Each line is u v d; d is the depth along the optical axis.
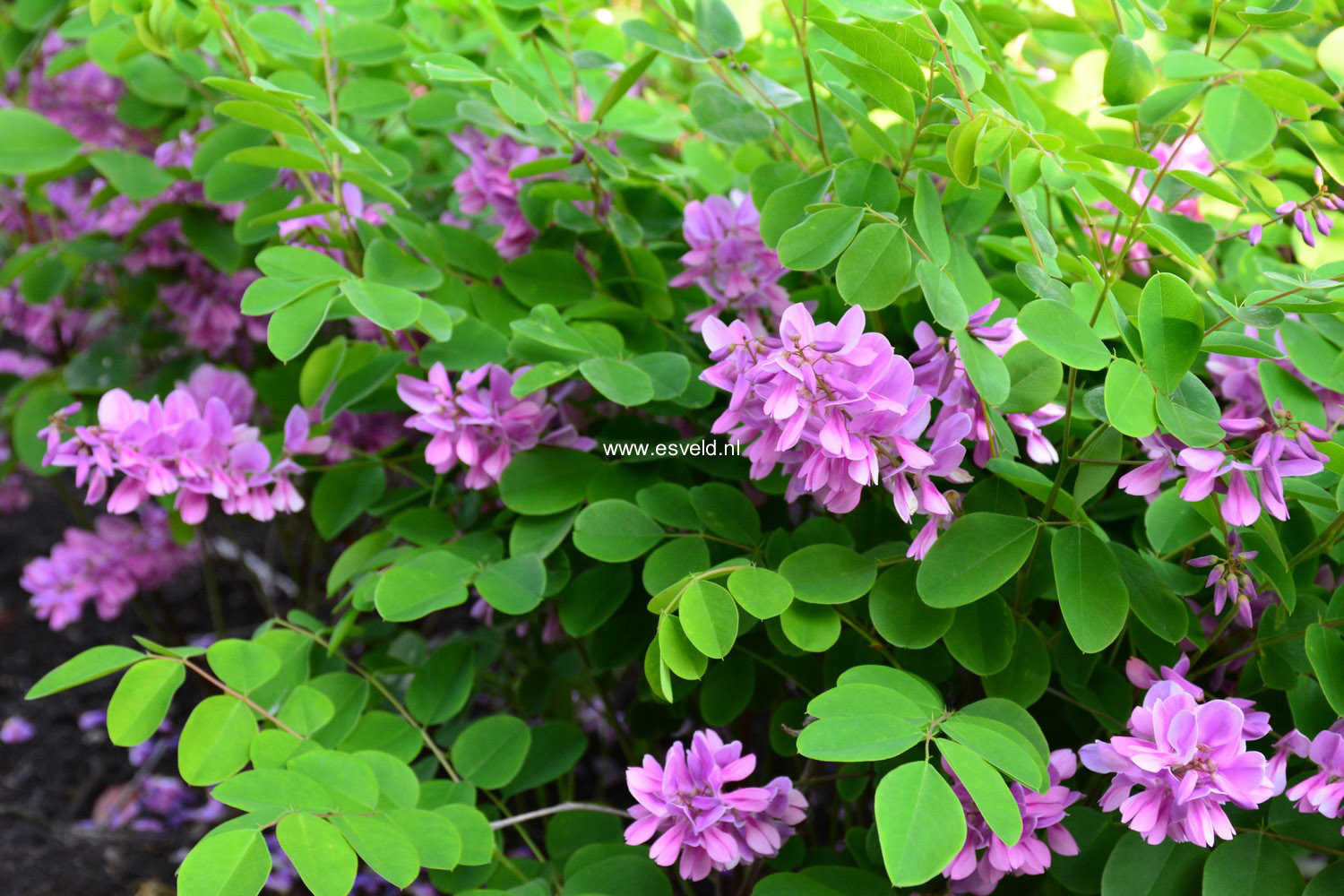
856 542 0.55
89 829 0.80
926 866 0.43
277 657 0.55
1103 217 0.60
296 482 0.73
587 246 0.62
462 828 0.52
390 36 0.64
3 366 0.89
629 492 0.56
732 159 0.71
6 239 0.88
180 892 0.46
